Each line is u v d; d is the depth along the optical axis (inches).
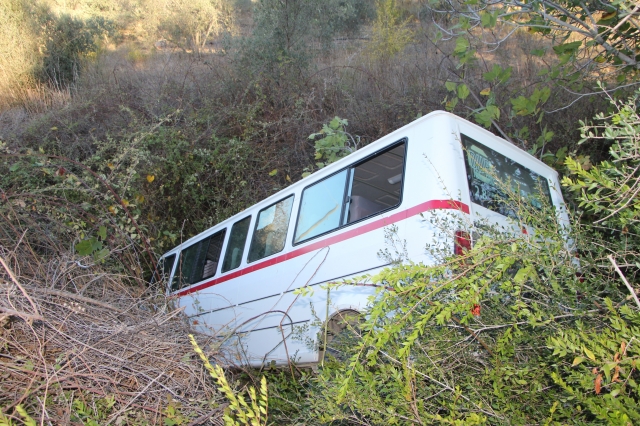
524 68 408.5
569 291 114.7
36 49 595.8
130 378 134.0
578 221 123.4
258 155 392.8
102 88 505.7
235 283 259.0
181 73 535.2
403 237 164.2
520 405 105.3
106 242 277.3
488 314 118.6
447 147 164.7
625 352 80.5
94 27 722.2
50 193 298.8
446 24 555.2
